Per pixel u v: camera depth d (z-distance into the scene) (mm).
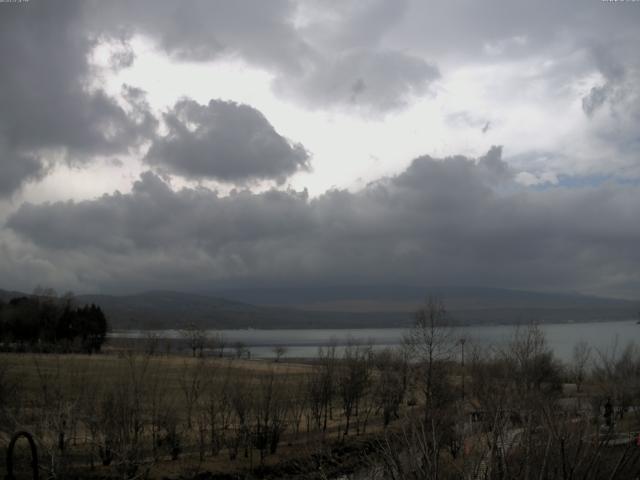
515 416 22000
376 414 69250
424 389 59812
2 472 35250
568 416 22828
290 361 139875
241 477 46531
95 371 60656
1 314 126250
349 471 39500
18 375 51406
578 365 87312
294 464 45000
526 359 59281
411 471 17156
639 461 18188
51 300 144750
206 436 54562
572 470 16156
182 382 62656
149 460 46062
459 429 23922
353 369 66625
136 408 44906
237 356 146250
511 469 16484
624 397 48500
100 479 39438
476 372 59844
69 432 40906
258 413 53156
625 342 131250
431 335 68812
